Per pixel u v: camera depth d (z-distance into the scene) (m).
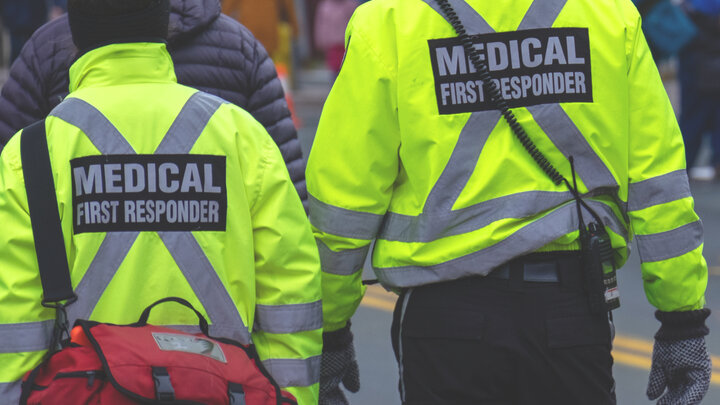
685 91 35.31
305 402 9.27
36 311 8.79
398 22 9.70
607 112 9.71
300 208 9.26
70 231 8.83
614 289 9.66
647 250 9.98
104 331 8.34
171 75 9.17
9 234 8.77
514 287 9.48
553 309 9.45
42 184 8.80
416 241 9.76
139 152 8.84
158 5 9.06
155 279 8.81
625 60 9.80
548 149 9.61
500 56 9.60
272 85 11.75
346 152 9.92
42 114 11.39
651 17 31.58
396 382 18.06
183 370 8.23
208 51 11.36
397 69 9.70
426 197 9.65
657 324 21.20
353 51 9.84
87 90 9.00
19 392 8.71
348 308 10.60
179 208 8.86
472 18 9.60
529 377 9.44
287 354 9.18
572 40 9.66
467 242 9.52
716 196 33.22
